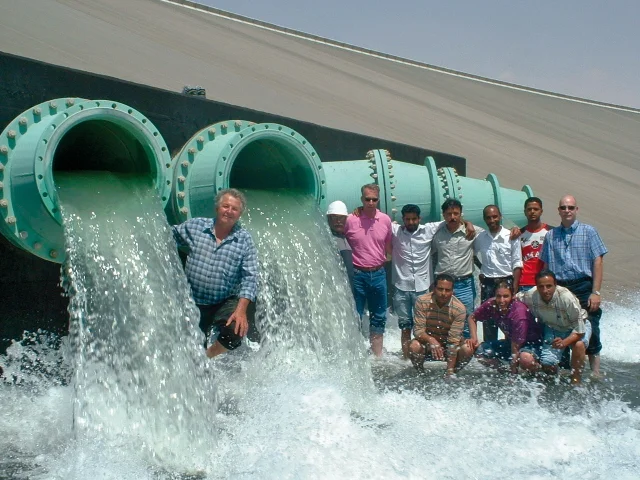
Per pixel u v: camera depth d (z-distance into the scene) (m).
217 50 21.73
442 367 8.64
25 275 7.07
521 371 8.18
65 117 6.67
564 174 23.67
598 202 22.02
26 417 6.16
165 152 7.41
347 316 8.30
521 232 9.17
